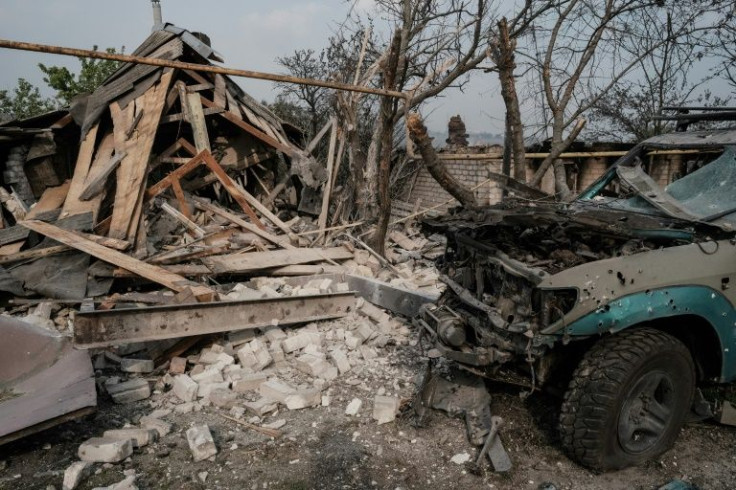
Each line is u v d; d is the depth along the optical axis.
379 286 5.63
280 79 4.05
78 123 8.58
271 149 10.26
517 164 6.72
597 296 2.76
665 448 3.10
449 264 3.82
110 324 3.85
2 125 8.35
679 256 2.93
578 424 2.82
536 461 3.08
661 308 2.87
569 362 3.18
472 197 5.19
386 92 4.82
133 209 6.67
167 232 7.50
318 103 13.80
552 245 3.13
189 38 9.23
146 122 7.96
